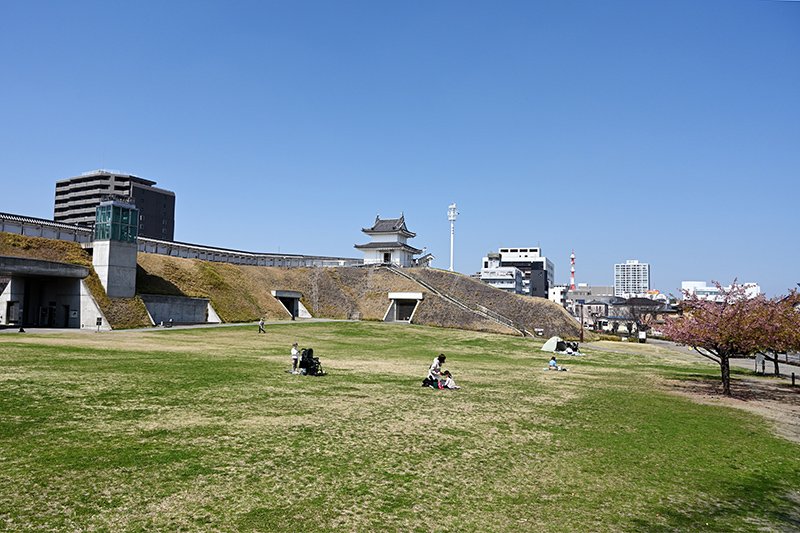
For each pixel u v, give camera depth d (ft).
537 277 579.07
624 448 46.01
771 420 62.85
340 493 32.30
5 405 48.91
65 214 436.35
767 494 36.55
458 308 230.27
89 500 29.01
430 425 50.70
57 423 43.96
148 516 27.50
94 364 78.13
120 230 165.27
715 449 47.34
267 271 249.96
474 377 88.63
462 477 36.68
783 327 79.20
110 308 155.33
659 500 34.30
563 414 59.36
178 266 204.74
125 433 42.19
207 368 80.74
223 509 28.89
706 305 85.71
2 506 27.55
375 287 258.98
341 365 95.66
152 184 452.35
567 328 226.58
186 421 47.14
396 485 34.30
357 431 46.96
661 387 87.92
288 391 64.95
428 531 27.81
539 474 38.22
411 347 142.00
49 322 163.84
